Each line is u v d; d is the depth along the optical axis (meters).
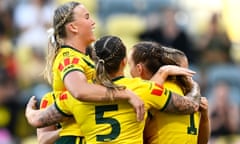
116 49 11.85
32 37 29.97
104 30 30.66
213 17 29.59
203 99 12.76
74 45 12.46
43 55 29.33
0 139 25.94
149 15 30.69
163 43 28.89
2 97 26.61
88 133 11.94
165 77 12.27
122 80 11.96
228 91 27.00
